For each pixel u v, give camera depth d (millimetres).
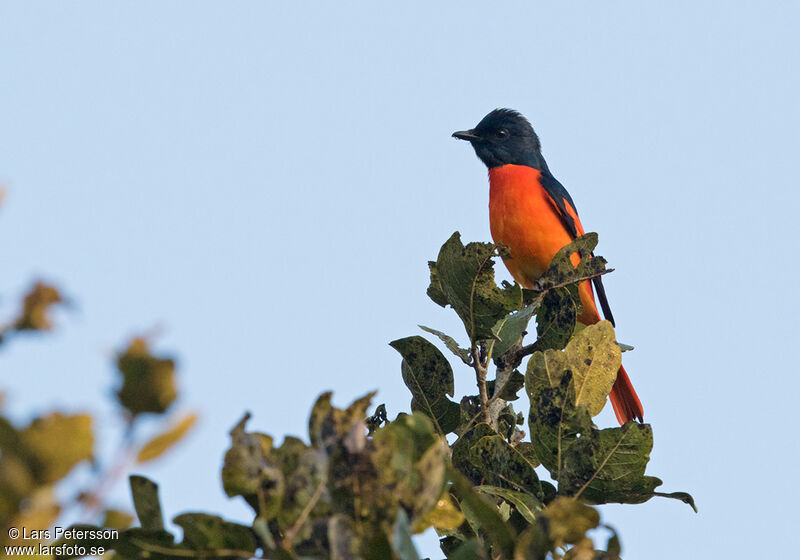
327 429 3623
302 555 3443
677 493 5652
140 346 2164
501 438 5941
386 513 3525
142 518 3736
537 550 3512
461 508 5477
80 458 2219
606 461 5727
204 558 3516
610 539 3662
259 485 3564
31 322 2150
